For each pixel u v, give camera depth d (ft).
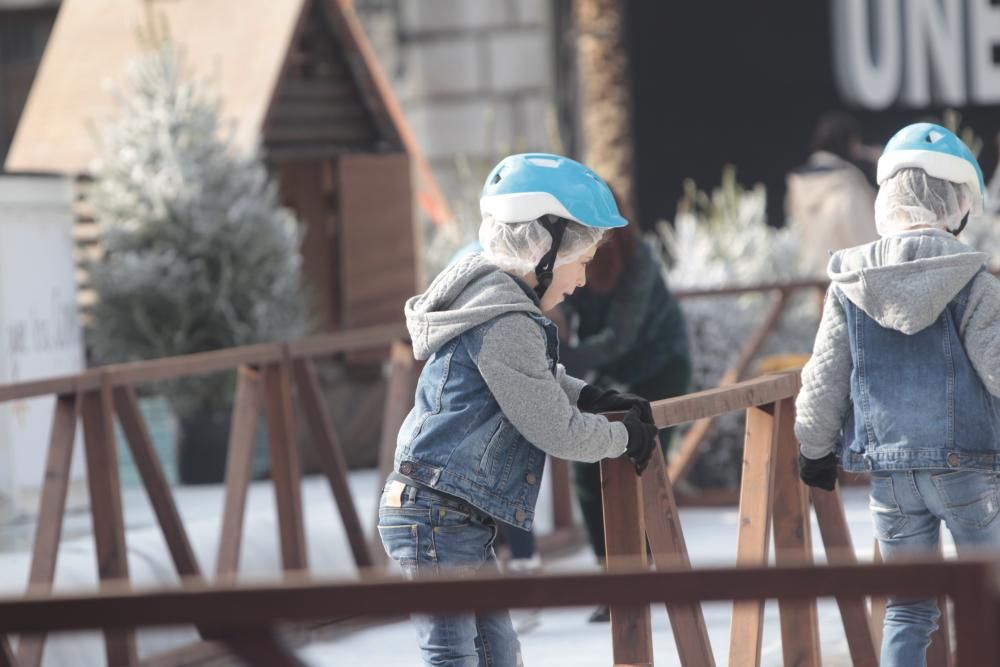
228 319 103.60
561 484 92.02
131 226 105.50
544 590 24.18
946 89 171.73
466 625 40.70
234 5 126.31
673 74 180.55
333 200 123.95
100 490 63.41
